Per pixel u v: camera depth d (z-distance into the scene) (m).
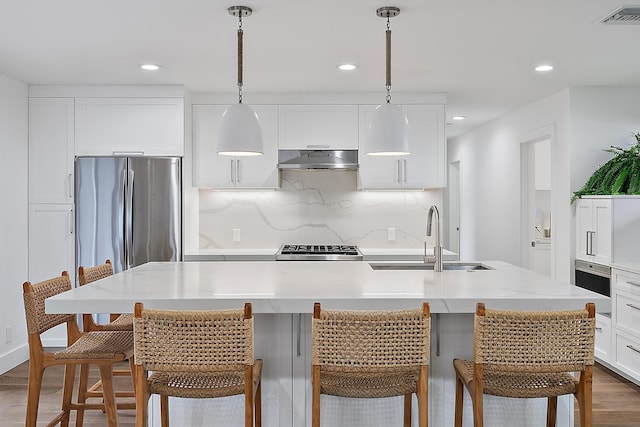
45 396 4.02
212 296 2.54
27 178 5.08
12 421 3.55
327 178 5.93
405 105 5.41
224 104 5.41
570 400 2.81
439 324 2.80
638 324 4.09
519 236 6.26
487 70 4.52
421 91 5.33
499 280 3.02
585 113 5.14
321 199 5.94
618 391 4.15
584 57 4.12
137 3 3.02
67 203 5.10
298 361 2.79
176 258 5.08
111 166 5.06
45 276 5.11
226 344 2.21
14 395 4.05
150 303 2.50
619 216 4.44
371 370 2.21
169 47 3.87
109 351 2.71
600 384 4.30
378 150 3.00
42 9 3.11
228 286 2.81
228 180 5.42
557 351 2.21
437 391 2.81
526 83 4.98
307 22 3.33
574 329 2.21
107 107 5.11
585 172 5.14
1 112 4.64
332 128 5.41
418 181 5.41
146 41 3.72
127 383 4.29
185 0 2.97
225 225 5.90
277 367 2.79
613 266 4.41
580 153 5.14
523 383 2.39
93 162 5.07
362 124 5.40
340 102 5.40
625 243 4.45
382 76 4.71
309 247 5.66
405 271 3.42
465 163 8.41
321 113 5.40
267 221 5.93
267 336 2.79
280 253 5.18
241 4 3.03
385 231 5.96
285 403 2.79
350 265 3.72
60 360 2.67
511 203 6.50
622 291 4.30
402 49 3.91
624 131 5.14
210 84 5.05
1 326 4.64
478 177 7.77
